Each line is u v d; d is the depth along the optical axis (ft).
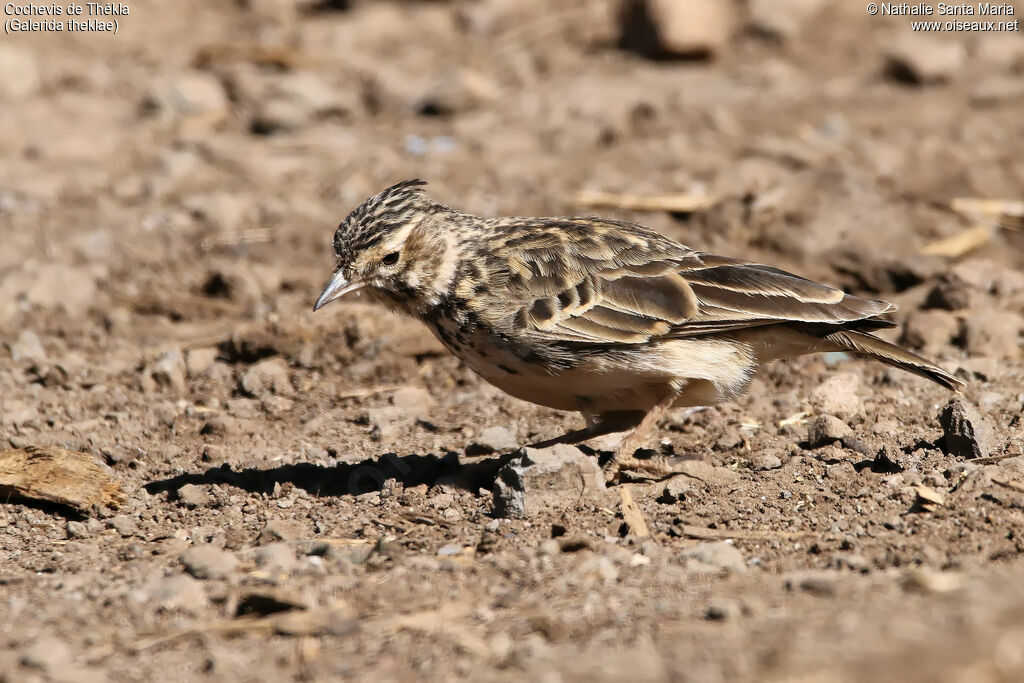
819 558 30.35
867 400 42.57
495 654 25.79
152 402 45.37
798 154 67.72
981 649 22.81
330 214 64.23
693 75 84.99
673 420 41.57
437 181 67.72
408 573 30.32
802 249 56.44
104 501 35.88
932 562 29.30
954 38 89.40
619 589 28.66
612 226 37.42
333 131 76.28
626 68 86.33
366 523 34.22
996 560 29.30
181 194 67.36
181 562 31.76
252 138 76.13
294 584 29.68
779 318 34.81
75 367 47.09
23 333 50.55
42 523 35.27
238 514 35.32
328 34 92.73
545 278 35.40
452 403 45.14
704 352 35.27
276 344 49.08
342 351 49.01
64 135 73.77
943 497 33.09
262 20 96.89
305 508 35.55
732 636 25.22
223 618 28.58
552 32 93.56
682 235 59.47
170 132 76.33
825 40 91.56
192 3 101.81
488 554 31.37
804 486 34.94
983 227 60.39
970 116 75.56
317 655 26.35
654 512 33.58
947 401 41.88
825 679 22.57
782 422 41.06
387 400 45.50
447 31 94.89
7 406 43.70
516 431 41.42
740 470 36.63
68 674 25.53
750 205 60.29
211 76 81.51
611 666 24.22
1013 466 35.12
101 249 60.03
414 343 48.85
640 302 34.99
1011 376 44.34
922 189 65.10
